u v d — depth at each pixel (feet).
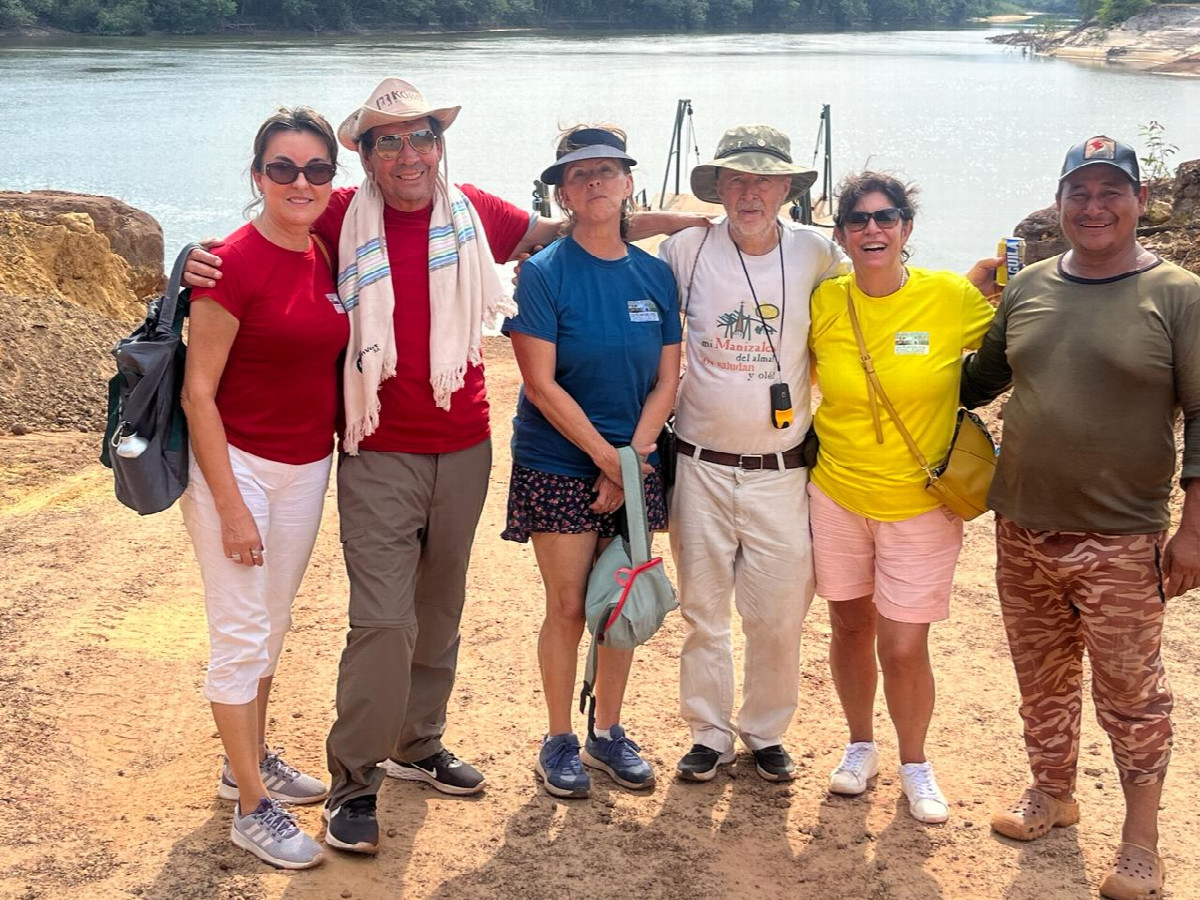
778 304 12.69
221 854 11.71
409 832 12.39
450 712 15.34
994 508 12.15
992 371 12.53
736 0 499.10
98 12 323.37
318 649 17.17
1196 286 10.99
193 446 11.11
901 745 13.19
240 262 11.02
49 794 12.70
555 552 12.78
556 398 12.30
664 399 12.85
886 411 12.37
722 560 13.16
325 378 11.73
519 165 117.60
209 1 341.82
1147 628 11.43
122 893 11.05
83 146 125.08
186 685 15.66
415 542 12.12
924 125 163.32
